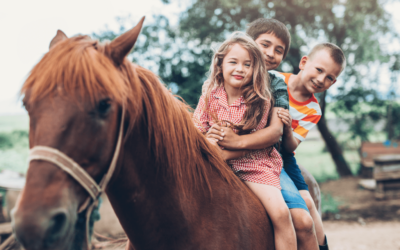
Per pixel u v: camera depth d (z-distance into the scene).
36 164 0.78
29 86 0.84
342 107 10.22
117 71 0.89
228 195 1.21
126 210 1.05
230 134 1.31
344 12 8.20
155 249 1.09
